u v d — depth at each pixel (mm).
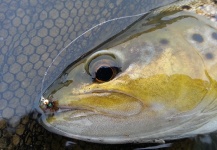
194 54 103
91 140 103
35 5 111
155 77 100
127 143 106
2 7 110
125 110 99
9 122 100
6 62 104
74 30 111
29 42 107
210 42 105
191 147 113
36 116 102
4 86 102
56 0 112
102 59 99
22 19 109
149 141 107
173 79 101
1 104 100
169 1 121
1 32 107
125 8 117
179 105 103
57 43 108
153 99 100
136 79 99
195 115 106
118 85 98
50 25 110
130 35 105
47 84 103
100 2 116
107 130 101
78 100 99
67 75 101
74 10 113
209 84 104
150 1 120
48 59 106
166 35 104
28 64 105
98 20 114
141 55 101
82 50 107
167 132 106
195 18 109
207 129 113
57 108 100
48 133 101
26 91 103
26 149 100
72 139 103
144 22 110
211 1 110
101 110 99
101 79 98
